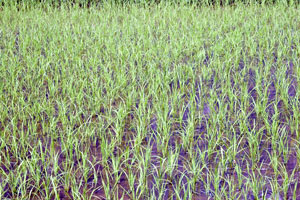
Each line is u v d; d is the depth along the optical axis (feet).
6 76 20.76
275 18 30.91
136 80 20.11
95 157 13.75
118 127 14.94
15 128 15.44
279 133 15.57
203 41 26.55
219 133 14.87
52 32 27.32
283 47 23.63
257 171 13.39
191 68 20.29
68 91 18.53
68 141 14.33
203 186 12.75
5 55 23.06
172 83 20.77
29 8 37.37
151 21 30.66
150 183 12.96
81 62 21.88
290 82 19.43
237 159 13.89
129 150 14.34
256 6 35.01
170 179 13.01
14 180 12.69
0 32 28.76
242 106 17.15
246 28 27.50
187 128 15.30
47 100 18.69
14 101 18.42
